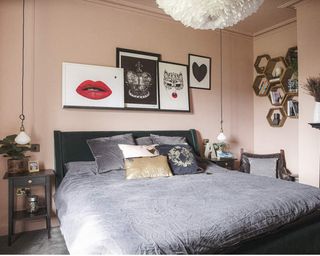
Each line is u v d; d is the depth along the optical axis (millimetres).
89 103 3033
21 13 2754
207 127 4004
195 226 1255
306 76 3234
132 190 1910
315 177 3146
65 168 2752
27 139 2529
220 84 4148
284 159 3889
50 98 2873
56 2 2926
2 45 2658
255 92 4480
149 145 2969
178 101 3676
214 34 4102
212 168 2953
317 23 3119
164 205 1536
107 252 1102
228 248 1322
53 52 2898
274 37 4184
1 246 2359
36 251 2252
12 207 2408
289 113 3865
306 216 1749
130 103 3309
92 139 2883
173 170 2623
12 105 2695
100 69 3111
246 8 1863
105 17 3197
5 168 2670
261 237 1500
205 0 1713
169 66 3631
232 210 1455
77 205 1729
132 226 1234
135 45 3391
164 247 1093
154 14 3488
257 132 4473
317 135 3131
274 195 1740
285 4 3359
